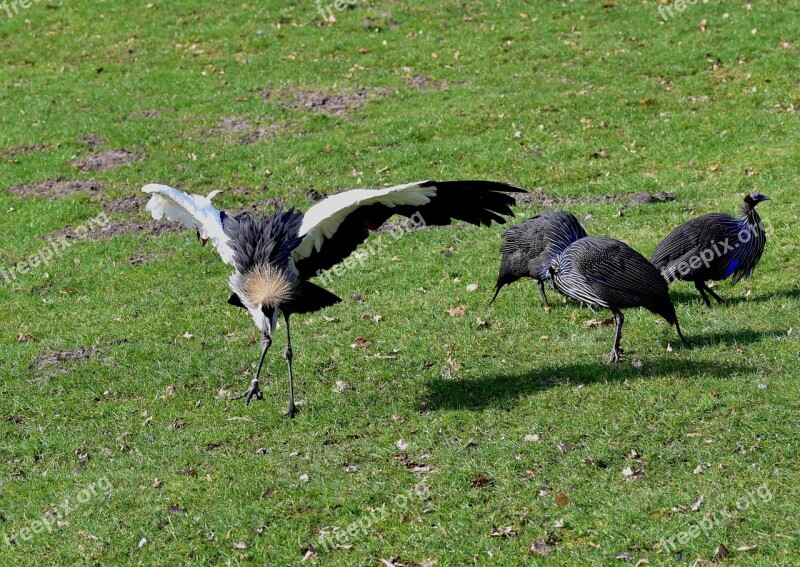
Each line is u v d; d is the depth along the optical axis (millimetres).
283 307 10602
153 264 15617
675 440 9523
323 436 10352
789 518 8219
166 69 24000
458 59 23031
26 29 26984
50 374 12375
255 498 9305
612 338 11875
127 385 11906
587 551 8117
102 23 27078
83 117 21625
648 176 17094
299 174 18297
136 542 8844
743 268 12305
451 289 13758
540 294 13383
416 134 19453
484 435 10031
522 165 18000
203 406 11258
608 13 24562
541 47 23047
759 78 20531
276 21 26172
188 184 18312
